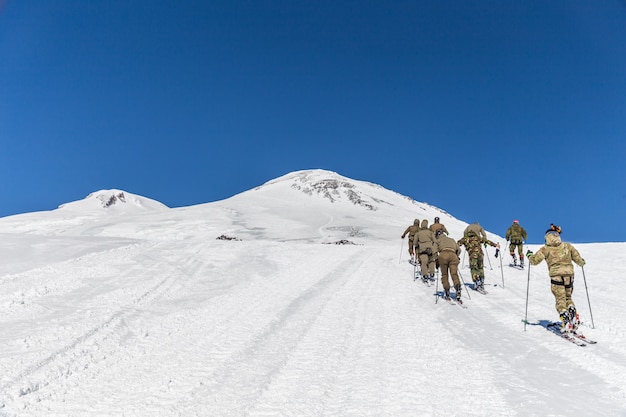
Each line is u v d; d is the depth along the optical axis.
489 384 3.99
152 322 6.80
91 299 8.09
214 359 5.03
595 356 4.73
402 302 8.54
